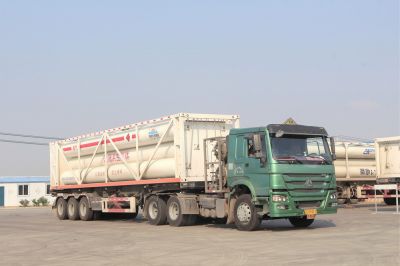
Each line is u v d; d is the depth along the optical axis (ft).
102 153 81.51
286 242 45.29
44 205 207.62
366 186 104.94
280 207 53.06
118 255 41.70
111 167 78.33
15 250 47.52
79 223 79.66
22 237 59.00
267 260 36.42
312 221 59.11
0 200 208.85
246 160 55.83
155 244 47.55
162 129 67.62
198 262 36.76
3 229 70.69
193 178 64.18
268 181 53.47
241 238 49.44
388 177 84.69
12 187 210.59
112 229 65.51
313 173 55.16
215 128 66.95
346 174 103.04
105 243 50.16
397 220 64.85
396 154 84.28
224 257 38.47
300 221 59.52
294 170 53.93
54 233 62.64
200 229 60.29
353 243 43.42
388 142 85.10
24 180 212.43
